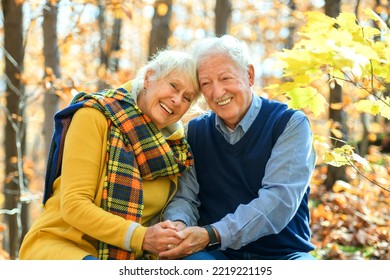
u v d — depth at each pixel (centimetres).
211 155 354
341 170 784
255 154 341
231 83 333
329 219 598
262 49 2069
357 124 1562
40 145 2117
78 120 319
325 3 753
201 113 378
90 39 1480
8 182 729
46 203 334
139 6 827
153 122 340
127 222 308
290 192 325
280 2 1318
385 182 605
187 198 355
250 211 321
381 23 280
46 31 723
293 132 337
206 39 345
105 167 317
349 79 286
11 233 768
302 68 269
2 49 685
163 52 344
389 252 496
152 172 334
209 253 334
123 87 347
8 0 713
